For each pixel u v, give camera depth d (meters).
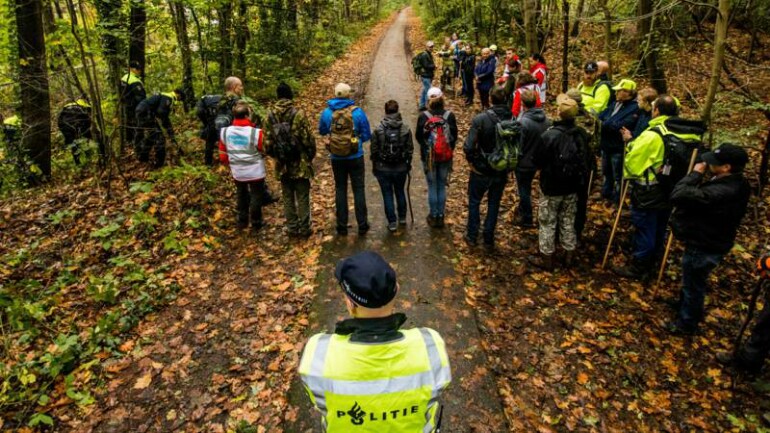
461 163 8.19
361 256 1.63
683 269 4.05
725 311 4.51
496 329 4.26
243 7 11.16
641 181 4.56
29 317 3.97
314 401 1.60
